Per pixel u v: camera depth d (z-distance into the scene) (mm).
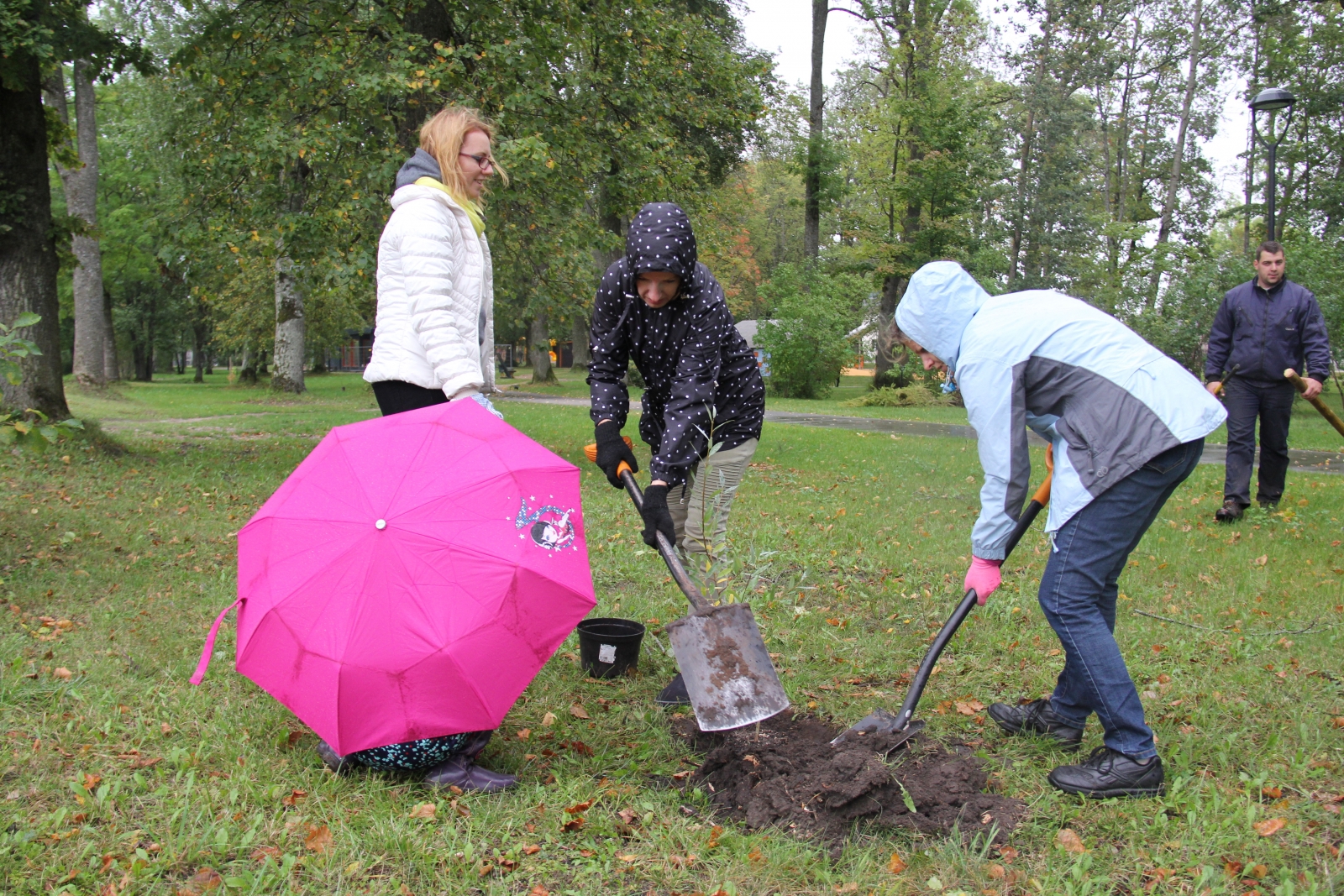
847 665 3971
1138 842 2551
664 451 3266
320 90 9742
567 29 11016
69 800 2664
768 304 30297
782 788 2689
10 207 9805
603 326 3564
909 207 29359
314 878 2316
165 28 20141
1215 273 20656
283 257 10445
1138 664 3926
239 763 2867
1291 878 2328
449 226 3486
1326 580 5227
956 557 5953
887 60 30703
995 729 3291
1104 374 2770
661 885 2354
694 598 2973
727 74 13750
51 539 5918
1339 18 31047
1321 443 14047
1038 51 35500
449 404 3000
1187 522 7020
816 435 15336
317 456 2865
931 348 3010
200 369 47156
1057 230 36625
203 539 6215
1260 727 3287
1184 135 36750
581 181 11211
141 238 32312
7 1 8477
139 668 3719
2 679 3443
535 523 2727
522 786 2809
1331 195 33562
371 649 2531
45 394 10203
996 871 2373
